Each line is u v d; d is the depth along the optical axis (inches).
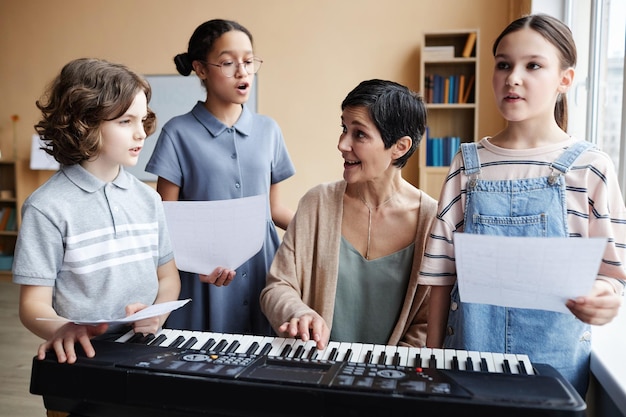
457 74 188.7
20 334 149.2
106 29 211.2
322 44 197.5
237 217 57.8
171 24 206.4
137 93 47.8
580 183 42.0
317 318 44.8
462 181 46.4
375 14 193.9
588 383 46.2
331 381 32.4
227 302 69.6
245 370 34.3
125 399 34.8
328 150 200.4
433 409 30.4
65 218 46.6
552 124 44.4
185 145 70.5
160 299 52.2
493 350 44.8
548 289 33.3
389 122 49.1
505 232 43.6
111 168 50.2
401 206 54.3
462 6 188.9
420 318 54.8
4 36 218.7
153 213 53.7
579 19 129.3
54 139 47.7
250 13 200.7
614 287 39.9
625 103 83.4
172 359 36.3
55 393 36.4
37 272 45.2
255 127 73.8
